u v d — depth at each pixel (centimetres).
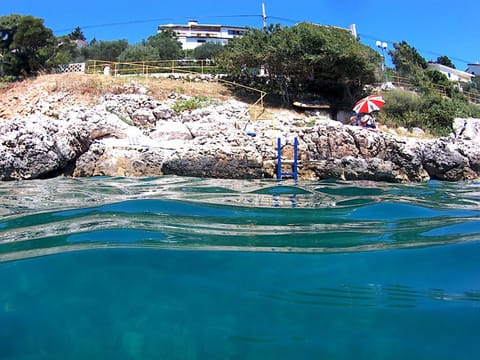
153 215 412
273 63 2153
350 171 1139
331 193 697
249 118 1769
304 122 1792
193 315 192
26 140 963
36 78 2153
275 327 183
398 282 236
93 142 1163
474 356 164
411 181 1173
